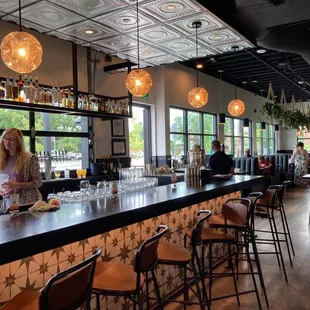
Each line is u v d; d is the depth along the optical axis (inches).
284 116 478.9
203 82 393.4
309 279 140.7
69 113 178.4
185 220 137.5
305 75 431.5
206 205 153.7
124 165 264.8
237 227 120.3
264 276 144.6
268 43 202.8
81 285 58.7
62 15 146.6
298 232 213.2
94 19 151.6
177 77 341.4
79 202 106.0
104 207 95.7
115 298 100.0
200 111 387.9
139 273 71.4
